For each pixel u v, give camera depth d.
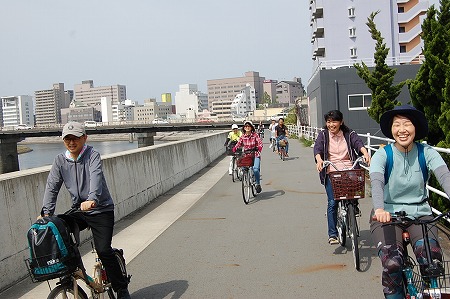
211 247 7.33
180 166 16.06
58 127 100.56
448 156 8.20
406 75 36.09
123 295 4.82
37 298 5.52
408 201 4.02
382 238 3.78
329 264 6.23
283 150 22.55
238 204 11.05
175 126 88.75
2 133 80.12
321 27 56.31
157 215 10.21
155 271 6.28
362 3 54.94
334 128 6.77
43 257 3.93
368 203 10.19
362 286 5.38
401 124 3.92
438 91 9.27
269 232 8.12
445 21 10.98
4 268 5.91
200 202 11.62
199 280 5.85
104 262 4.67
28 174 6.80
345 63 47.84
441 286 3.36
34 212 6.78
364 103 36.78
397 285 3.66
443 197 8.06
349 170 6.04
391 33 55.06
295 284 5.55
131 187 10.80
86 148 4.72
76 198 4.70
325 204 10.47
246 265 6.35
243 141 11.75
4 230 6.01
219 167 20.95
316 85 40.59
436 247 3.62
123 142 134.00
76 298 4.15
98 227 4.66
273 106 169.88
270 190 12.99
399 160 3.98
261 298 5.18
